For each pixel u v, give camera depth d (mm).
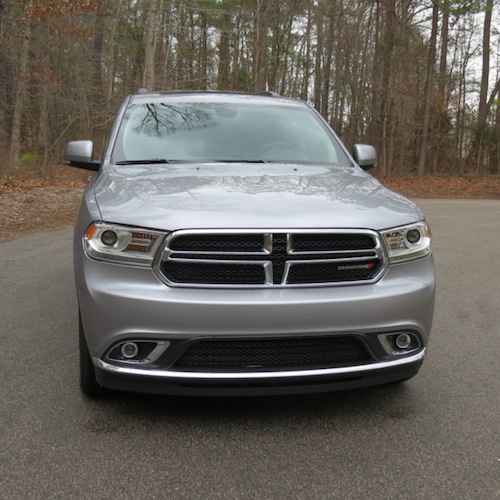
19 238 9086
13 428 3096
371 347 2986
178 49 26453
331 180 3736
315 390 2982
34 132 24391
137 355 2893
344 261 2980
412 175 28156
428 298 3107
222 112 4793
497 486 2631
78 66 24266
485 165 32312
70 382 3680
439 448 2961
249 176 3711
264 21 26156
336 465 2797
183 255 2883
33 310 5203
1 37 19125
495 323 5109
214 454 2875
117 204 3121
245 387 2910
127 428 3111
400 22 25797
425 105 27375
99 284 2910
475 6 25312
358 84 28734
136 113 4703
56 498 2510
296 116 4930
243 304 2807
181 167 3949
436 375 3916
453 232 10719
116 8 24828
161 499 2516
